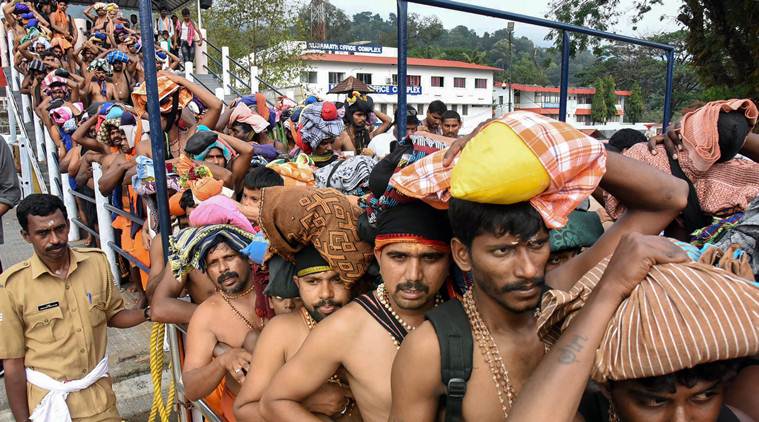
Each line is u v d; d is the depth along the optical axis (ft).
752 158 7.40
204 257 8.13
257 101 21.83
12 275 10.57
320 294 6.21
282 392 5.75
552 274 5.61
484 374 4.34
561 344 3.67
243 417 6.50
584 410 4.78
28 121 34.17
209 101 14.83
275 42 80.18
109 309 11.52
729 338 3.26
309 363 5.65
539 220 3.90
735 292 3.37
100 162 18.35
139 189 13.14
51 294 10.68
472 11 8.32
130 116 17.43
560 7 41.27
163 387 13.67
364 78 132.67
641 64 103.30
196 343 8.17
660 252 3.73
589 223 7.48
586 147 3.92
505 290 4.01
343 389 6.23
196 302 10.50
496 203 3.86
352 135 21.40
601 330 3.65
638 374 3.50
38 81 30.42
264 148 17.56
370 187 5.66
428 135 5.93
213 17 81.71
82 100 27.86
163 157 9.10
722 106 6.84
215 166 12.72
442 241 5.17
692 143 6.98
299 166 10.19
